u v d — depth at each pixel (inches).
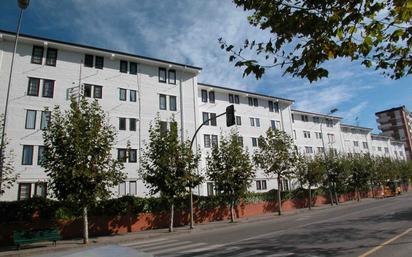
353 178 2015.3
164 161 878.4
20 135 1051.9
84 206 714.8
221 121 1681.8
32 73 1115.9
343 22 195.3
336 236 530.0
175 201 1026.1
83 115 757.3
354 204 1584.6
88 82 1220.5
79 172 685.9
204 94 1660.9
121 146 1237.1
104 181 756.6
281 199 1491.1
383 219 746.2
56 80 1155.3
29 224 760.3
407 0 187.8
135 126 1290.6
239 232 729.0
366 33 214.5
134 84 1325.0
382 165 2433.6
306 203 1643.7
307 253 403.9
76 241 741.3
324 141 2356.1
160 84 1393.9
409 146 3742.6
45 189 1050.7
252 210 1322.6
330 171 1770.4
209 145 1590.8
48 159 713.0
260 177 1758.1
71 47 1190.9
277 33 211.9
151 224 961.5
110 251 143.6
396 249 397.1
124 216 908.6
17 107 1066.1
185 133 1405.0
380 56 256.2
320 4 195.3
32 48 1135.6
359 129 2849.4
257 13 226.1
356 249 409.1
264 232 676.7
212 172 1120.2
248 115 1809.8
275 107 1957.4
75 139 706.8
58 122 751.1
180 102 1428.4
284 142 1337.4
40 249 640.4
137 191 1229.1
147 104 1338.6
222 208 1180.5
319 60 216.8
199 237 695.7
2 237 722.2
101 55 1268.5
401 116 3841.0
